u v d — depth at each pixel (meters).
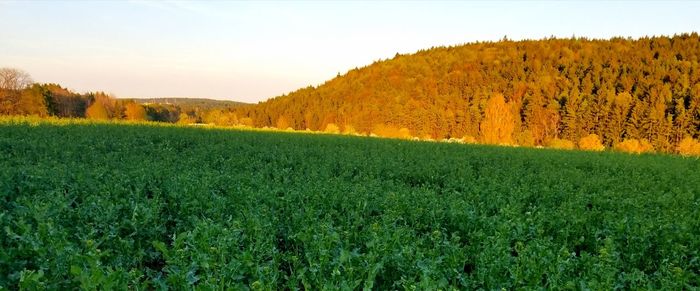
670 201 10.95
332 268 5.45
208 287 4.50
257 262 5.47
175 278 4.89
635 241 7.02
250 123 90.75
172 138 27.36
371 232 6.51
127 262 6.14
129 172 11.12
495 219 7.54
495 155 24.59
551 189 12.01
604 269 5.27
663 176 17.16
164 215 8.27
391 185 11.39
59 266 4.94
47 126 31.81
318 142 28.61
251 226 6.65
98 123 38.81
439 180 14.59
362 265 5.43
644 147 51.94
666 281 5.24
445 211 8.41
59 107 86.62
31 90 79.62
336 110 123.38
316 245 5.83
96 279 4.15
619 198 10.98
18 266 5.34
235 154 19.12
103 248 6.30
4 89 78.62
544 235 7.89
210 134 31.06
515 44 187.50
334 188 9.48
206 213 7.82
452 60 179.12
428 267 5.18
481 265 5.55
